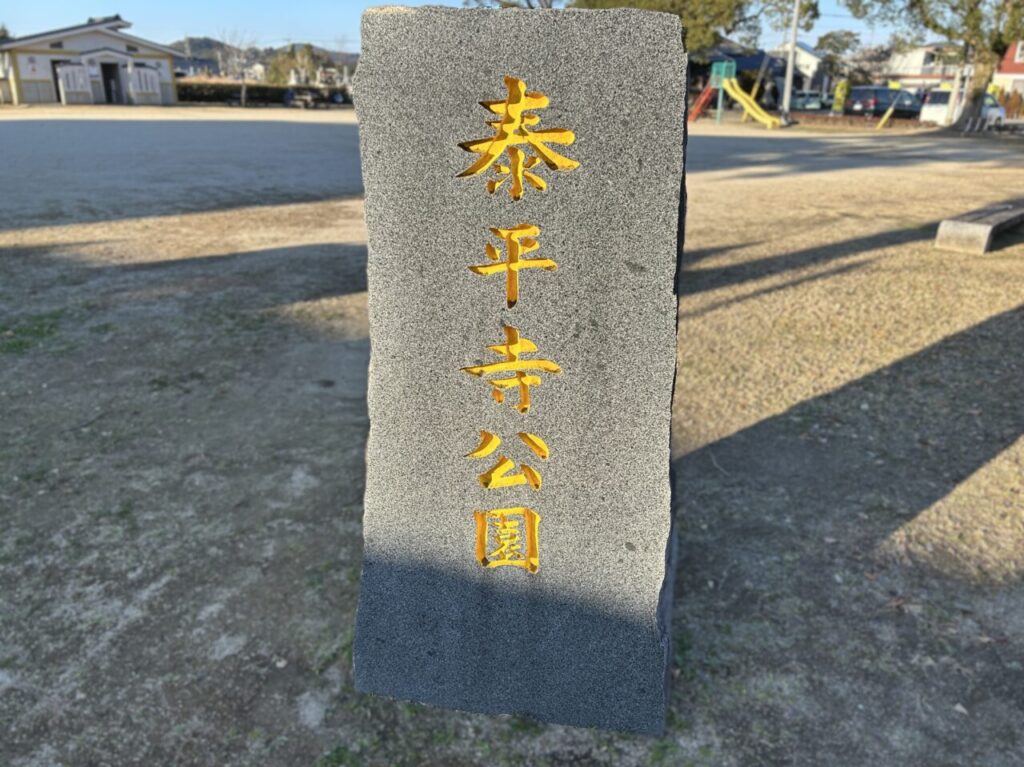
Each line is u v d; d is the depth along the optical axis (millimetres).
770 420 3734
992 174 12297
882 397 3949
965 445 3445
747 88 35938
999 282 5832
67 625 2314
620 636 1939
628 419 1773
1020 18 20188
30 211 8305
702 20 23766
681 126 1561
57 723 1994
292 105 36250
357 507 2943
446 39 1575
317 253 6844
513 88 1583
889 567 2643
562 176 1624
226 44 55469
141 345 4523
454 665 2035
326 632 2316
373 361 1828
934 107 27641
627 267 1665
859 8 21172
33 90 31484
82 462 3205
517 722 2043
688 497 3074
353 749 1949
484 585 1963
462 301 1742
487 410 1816
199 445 3377
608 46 1541
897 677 2186
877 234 7590
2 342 4480
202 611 2387
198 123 22109
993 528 2844
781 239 7434
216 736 1975
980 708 2084
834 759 1942
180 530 2779
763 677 2188
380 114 1642
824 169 13086
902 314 5180
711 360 4461
